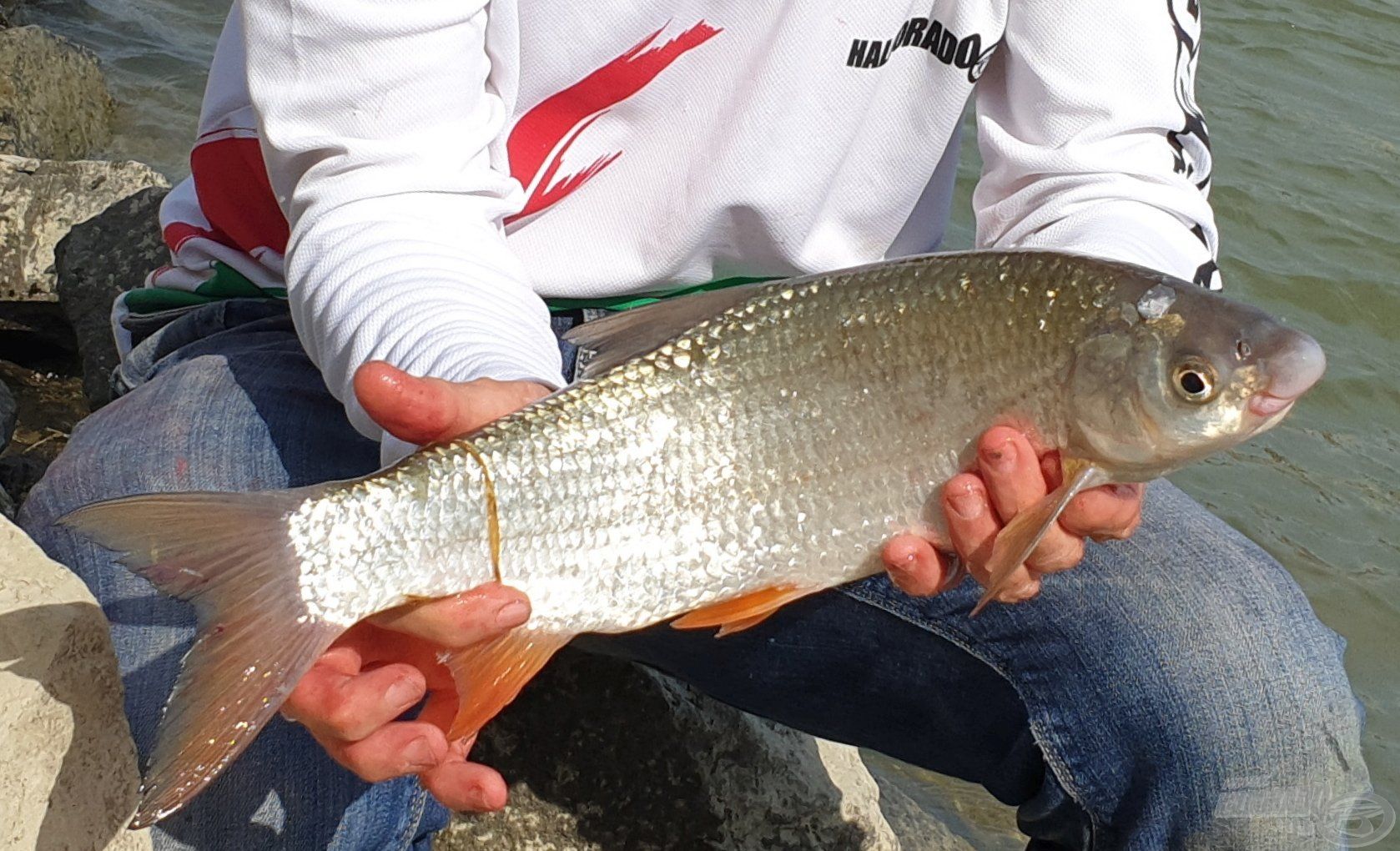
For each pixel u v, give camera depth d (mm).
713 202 924
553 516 772
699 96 917
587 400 781
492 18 896
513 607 754
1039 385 789
